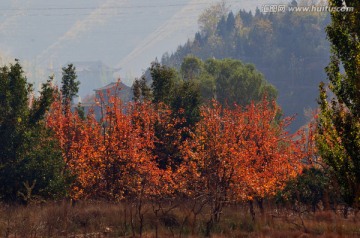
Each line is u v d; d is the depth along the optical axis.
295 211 59.06
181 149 78.94
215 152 67.69
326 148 43.16
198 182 69.56
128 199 74.94
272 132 79.19
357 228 45.22
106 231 50.31
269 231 48.72
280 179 71.12
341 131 41.97
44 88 78.00
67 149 81.19
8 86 73.94
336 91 42.88
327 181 62.09
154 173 75.81
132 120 85.75
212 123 71.88
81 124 83.12
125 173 77.12
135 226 52.97
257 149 75.06
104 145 78.44
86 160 78.75
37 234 48.31
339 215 49.69
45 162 71.25
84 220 53.81
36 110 76.44
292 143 75.25
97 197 78.12
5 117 73.25
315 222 48.53
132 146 78.88
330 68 43.22
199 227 52.91
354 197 41.88
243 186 64.88
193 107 94.19
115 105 82.12
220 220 56.53
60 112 85.38
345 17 43.09
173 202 67.44
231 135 72.00
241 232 50.16
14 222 51.34
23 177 70.00
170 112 90.31
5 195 70.06
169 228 51.91
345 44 42.66
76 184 77.94
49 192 70.56
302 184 63.50
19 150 72.06
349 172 42.09
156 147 88.69
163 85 98.44
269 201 64.75
